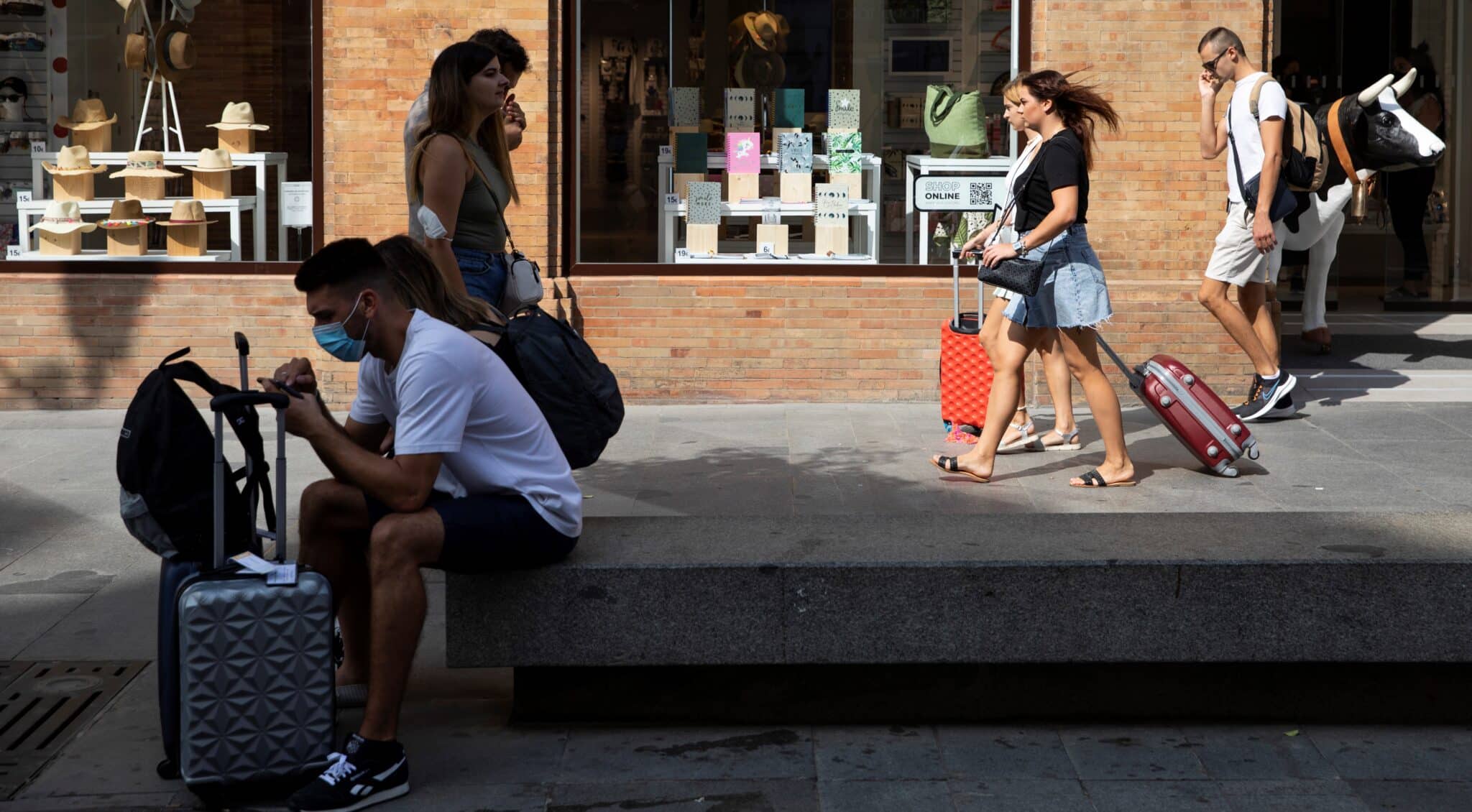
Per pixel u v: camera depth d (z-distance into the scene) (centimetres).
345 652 468
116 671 499
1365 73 1259
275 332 915
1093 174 908
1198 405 728
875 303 929
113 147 938
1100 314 690
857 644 439
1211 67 836
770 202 939
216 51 927
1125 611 438
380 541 405
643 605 437
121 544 645
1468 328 1155
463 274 551
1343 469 756
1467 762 433
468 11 895
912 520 488
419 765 431
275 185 933
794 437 840
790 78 936
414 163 537
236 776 397
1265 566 435
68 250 931
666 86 930
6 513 692
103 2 934
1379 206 1254
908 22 934
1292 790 414
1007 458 789
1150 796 410
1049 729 457
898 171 941
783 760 435
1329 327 1158
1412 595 435
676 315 926
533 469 430
